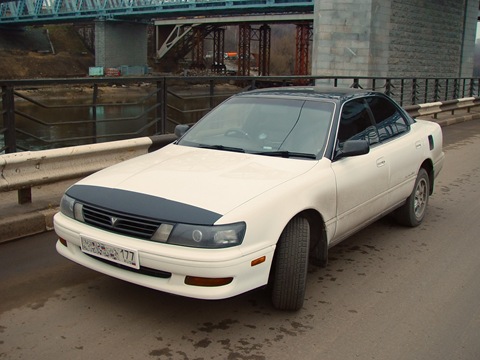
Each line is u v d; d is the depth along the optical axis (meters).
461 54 34.62
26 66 81.81
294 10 59.41
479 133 15.09
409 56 29.66
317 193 3.86
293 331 3.53
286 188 3.66
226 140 4.59
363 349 3.33
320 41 27.42
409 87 29.89
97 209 3.54
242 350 3.28
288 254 3.60
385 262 4.88
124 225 3.41
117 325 3.55
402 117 5.82
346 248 5.25
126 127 22.20
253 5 58.47
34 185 5.56
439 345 3.40
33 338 3.36
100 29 78.56
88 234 3.53
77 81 7.18
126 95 28.77
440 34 31.97
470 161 10.51
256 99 4.96
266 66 84.81
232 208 3.34
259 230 3.37
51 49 93.00
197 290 3.21
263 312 3.79
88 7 79.62
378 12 27.12
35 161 5.52
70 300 3.91
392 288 4.30
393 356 3.25
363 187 4.50
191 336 3.43
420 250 5.23
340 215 4.22
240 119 4.77
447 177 8.91
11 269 4.46
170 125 12.56
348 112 4.71
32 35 93.00
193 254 3.18
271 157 4.20
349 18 26.92
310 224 4.03
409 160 5.43
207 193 3.50
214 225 3.22
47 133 20.92
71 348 3.25
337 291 4.21
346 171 4.28
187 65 95.88
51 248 4.99
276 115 4.68
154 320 3.63
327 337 3.47
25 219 5.28
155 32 96.88
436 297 4.14
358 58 27.08
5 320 3.58
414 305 3.99
